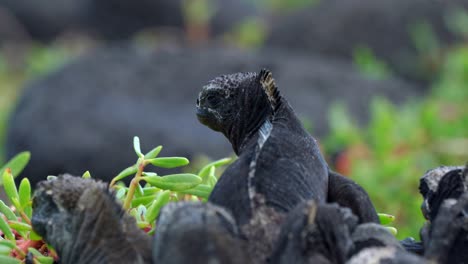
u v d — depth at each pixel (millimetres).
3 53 25141
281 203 3107
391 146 10383
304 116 14461
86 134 13789
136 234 3127
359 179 9422
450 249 3090
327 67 16359
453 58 15930
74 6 28188
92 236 3086
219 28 26188
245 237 3027
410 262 2840
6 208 3881
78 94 14586
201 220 2836
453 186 3318
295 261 2859
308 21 22156
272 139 3275
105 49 16922
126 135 13727
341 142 10797
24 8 27438
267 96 3486
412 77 20703
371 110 14758
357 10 21781
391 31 21266
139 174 3854
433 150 10836
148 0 28062
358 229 3045
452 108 13055
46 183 3219
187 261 2764
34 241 3691
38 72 21391
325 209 2922
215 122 3641
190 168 11781
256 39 22438
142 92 14891
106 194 3154
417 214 8633
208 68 15820
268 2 24188
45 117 14141
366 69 17062
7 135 14789
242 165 3219
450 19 21078
